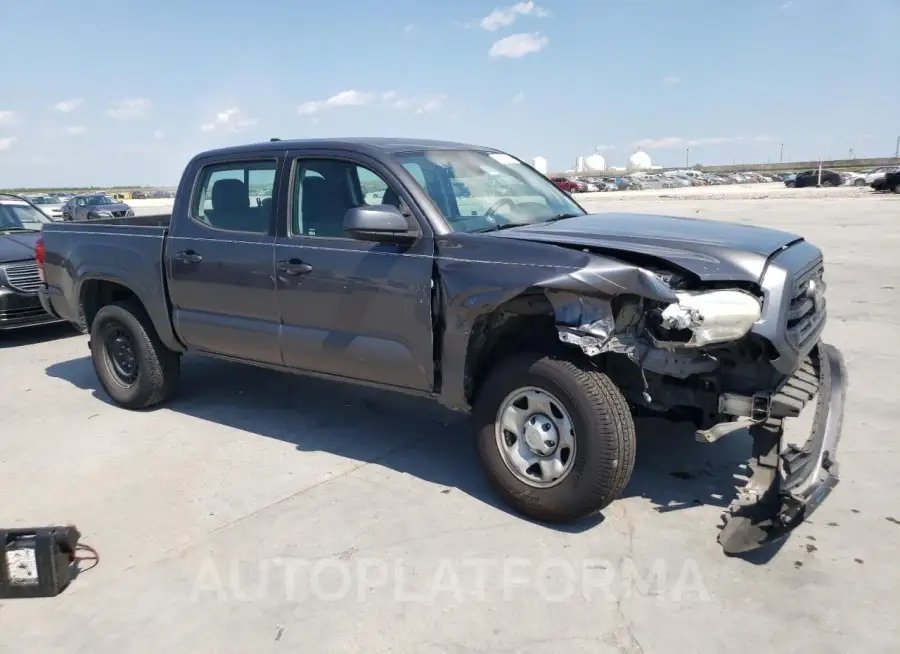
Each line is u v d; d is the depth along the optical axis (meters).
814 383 3.85
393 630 2.98
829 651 2.79
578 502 3.60
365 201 4.34
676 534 3.67
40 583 3.29
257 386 6.35
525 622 3.00
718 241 3.68
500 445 3.88
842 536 3.61
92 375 7.00
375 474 4.47
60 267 6.10
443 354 3.97
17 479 4.55
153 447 5.01
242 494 4.24
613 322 3.42
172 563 3.53
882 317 8.15
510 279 3.62
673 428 5.08
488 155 5.07
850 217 21.28
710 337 3.26
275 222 4.70
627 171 138.12
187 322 5.22
